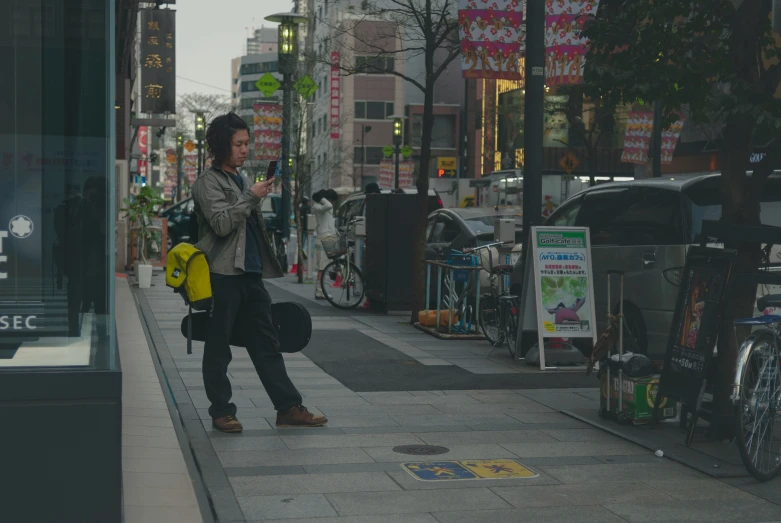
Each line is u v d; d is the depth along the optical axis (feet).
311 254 80.18
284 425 24.99
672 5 24.85
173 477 19.70
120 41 70.49
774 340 21.34
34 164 14.83
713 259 23.12
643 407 25.09
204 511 17.48
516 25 38.81
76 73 14.92
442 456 22.13
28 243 14.80
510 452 22.68
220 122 23.86
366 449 22.66
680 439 23.91
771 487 20.08
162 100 90.58
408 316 53.83
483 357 38.32
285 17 86.53
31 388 14.67
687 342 23.45
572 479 20.42
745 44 24.29
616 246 36.04
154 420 25.25
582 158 188.55
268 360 24.94
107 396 14.93
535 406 28.40
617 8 27.30
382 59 55.01
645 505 18.63
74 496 14.88
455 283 48.08
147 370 33.53
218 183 23.56
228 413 24.29
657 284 33.32
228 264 23.57
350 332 45.75
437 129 254.06
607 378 26.13
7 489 14.70
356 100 261.03
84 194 14.94
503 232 45.88
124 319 49.44
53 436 14.79
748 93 23.49
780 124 22.56
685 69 25.88
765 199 31.63
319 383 31.91
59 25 14.92
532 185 37.42
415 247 49.73
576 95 27.32
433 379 32.96
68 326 14.92
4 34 14.76
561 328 35.81
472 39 38.58
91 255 14.94
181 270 23.11
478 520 17.46
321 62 55.42
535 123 37.40
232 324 24.12
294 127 121.39
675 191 33.17
